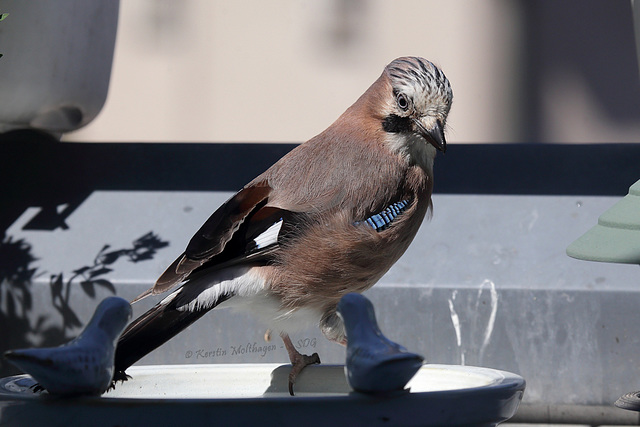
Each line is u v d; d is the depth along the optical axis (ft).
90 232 26.03
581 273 23.24
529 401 22.86
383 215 19.79
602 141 43.78
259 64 44.14
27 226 26.35
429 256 24.41
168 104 44.21
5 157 28.94
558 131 43.88
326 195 19.48
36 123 28.50
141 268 24.48
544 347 22.79
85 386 11.74
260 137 44.14
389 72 20.99
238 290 18.69
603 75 43.68
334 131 20.86
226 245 18.56
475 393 12.29
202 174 28.09
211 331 23.47
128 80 44.19
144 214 26.66
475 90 43.91
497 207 26.14
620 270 23.20
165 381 17.34
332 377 17.88
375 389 11.67
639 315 22.50
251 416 11.44
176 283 17.48
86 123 30.04
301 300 19.35
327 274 19.29
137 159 28.81
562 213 25.79
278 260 19.03
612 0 43.39
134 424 11.52
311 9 43.96
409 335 23.24
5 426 12.14
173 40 44.24
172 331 18.02
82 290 24.08
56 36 26.68
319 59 43.98
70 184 27.89
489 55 43.83
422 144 20.81
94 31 28.14
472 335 23.02
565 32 43.62
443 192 26.89
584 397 22.65
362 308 12.13
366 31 43.91
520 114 43.88
